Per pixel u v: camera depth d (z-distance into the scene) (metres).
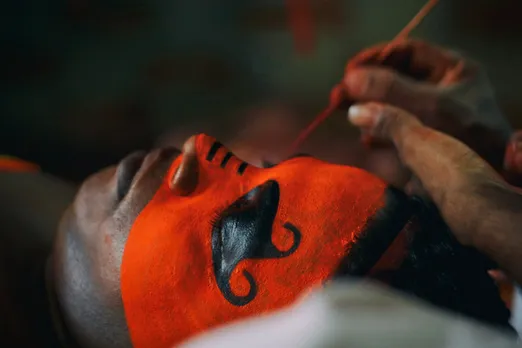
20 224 1.31
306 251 0.77
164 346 0.81
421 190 0.92
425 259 0.78
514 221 0.80
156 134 2.71
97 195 0.94
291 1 3.17
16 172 1.44
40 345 1.18
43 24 3.28
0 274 1.21
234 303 0.77
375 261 0.76
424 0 3.11
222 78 2.94
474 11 3.09
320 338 0.54
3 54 3.14
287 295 0.76
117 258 0.87
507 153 1.13
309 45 3.02
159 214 0.84
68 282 0.94
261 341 0.58
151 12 3.31
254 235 0.78
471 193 0.83
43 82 3.04
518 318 0.97
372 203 0.80
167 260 0.81
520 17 3.03
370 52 1.31
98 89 2.98
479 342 0.55
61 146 2.71
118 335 0.89
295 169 0.83
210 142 0.86
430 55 1.27
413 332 0.54
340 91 1.21
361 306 0.57
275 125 1.94
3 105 2.92
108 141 2.71
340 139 1.79
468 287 0.79
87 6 3.31
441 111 1.16
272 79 2.90
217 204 0.82
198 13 3.26
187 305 0.79
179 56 3.09
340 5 3.14
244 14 3.22
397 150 0.97
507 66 2.89
